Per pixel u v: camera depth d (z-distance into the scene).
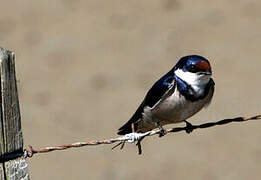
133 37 18.56
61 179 13.18
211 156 13.66
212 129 14.28
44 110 15.70
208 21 18.95
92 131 14.80
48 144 14.34
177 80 7.71
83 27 19.30
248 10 19.31
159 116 8.00
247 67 16.89
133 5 20.20
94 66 17.52
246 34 18.28
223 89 15.71
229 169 13.26
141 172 13.27
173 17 19.31
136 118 8.21
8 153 5.32
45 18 19.80
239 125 14.31
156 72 16.98
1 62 5.20
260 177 13.02
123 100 15.95
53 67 17.59
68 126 15.02
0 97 5.23
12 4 20.58
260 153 13.63
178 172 13.22
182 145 13.98
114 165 13.52
